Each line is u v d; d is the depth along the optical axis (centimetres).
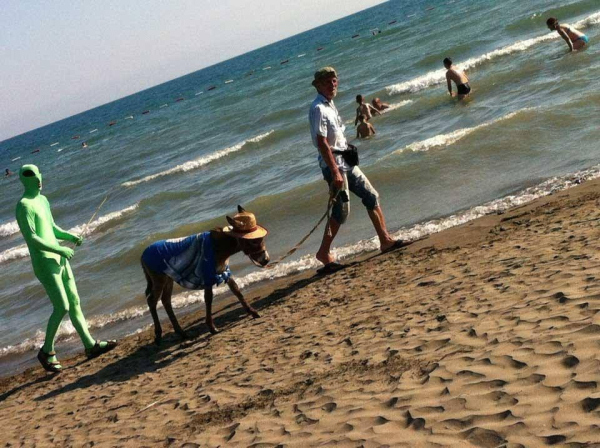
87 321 1023
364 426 356
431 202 1023
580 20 2250
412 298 590
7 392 778
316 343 557
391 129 1641
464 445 301
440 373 388
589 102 1191
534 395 322
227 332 717
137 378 655
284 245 1071
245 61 15725
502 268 576
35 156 7669
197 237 679
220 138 2814
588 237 577
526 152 1083
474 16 3919
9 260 1717
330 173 748
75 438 523
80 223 1909
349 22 15738
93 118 14638
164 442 450
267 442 385
